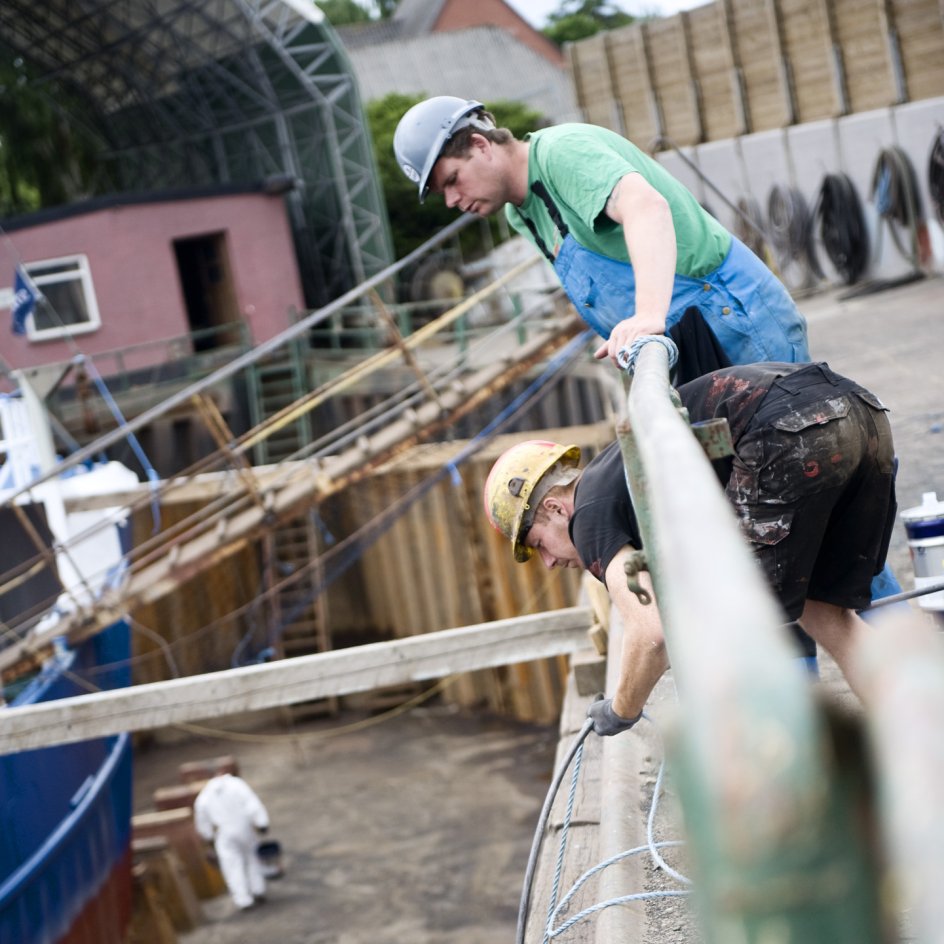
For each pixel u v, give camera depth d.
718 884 0.41
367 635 21.77
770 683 0.41
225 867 12.50
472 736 18.03
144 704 6.02
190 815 13.83
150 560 13.45
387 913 12.12
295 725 19.95
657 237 2.70
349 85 32.84
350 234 32.84
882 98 16.06
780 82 18.22
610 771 3.66
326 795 16.33
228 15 31.72
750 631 0.43
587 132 2.97
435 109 3.04
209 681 6.02
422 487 16.45
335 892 12.84
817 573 2.68
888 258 16.08
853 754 0.41
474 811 14.77
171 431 23.94
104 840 11.30
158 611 19.27
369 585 21.58
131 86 36.59
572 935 3.04
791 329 3.25
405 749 17.88
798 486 2.43
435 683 20.23
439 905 12.14
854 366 9.35
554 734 17.39
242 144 35.22
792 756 0.39
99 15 33.84
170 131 37.56
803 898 0.40
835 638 2.77
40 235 27.05
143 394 23.88
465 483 18.17
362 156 33.06
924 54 15.30
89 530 12.09
